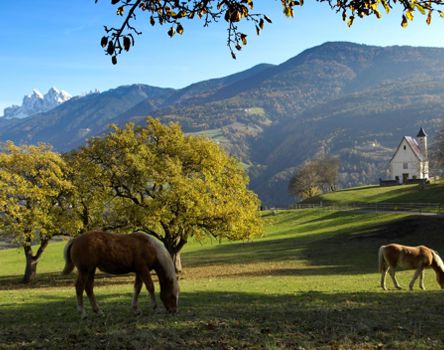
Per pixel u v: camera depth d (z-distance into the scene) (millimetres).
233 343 9984
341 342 10031
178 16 7219
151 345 9758
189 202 33844
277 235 72562
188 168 38750
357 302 16016
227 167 40562
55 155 39562
